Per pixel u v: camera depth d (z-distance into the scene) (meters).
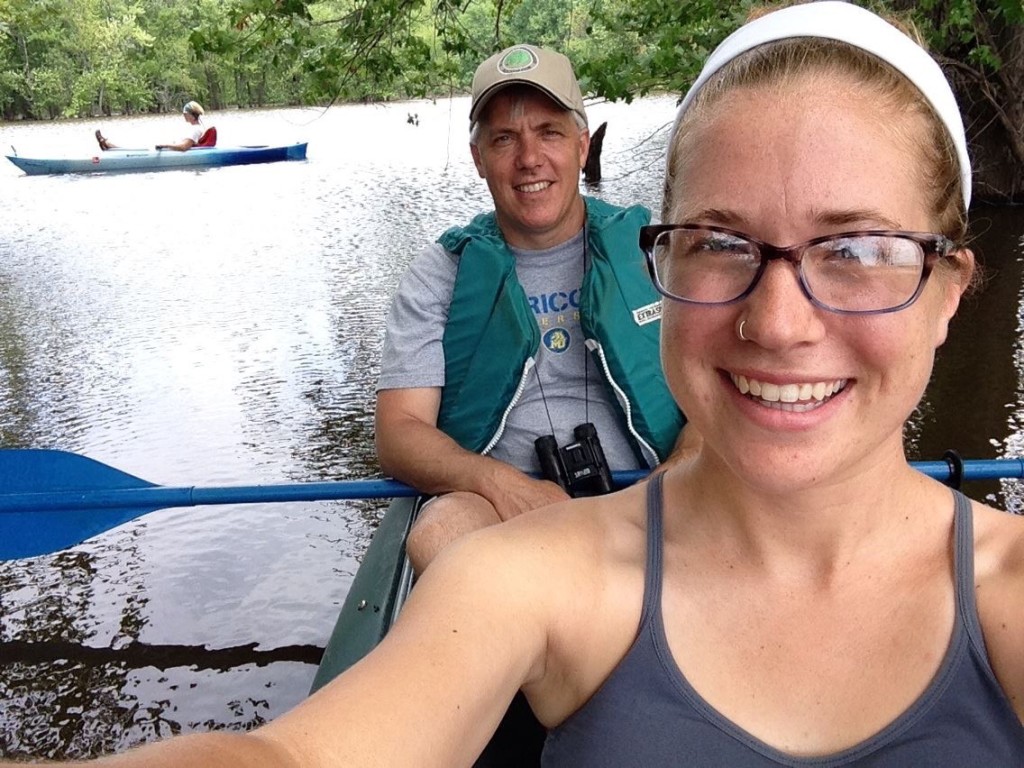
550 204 1.16
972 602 0.45
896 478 0.45
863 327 0.41
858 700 0.45
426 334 1.20
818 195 0.41
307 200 5.83
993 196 4.26
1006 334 2.46
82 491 1.39
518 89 1.14
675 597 0.47
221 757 0.33
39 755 1.20
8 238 5.12
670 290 0.45
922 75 0.42
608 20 2.67
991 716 0.44
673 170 0.47
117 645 1.40
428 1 3.92
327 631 1.41
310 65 2.76
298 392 2.40
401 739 0.38
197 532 1.70
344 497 1.27
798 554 0.45
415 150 8.50
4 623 1.46
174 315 3.24
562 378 1.19
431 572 0.48
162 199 6.38
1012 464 1.13
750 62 0.43
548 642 0.48
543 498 1.04
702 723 0.45
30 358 2.83
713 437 0.45
